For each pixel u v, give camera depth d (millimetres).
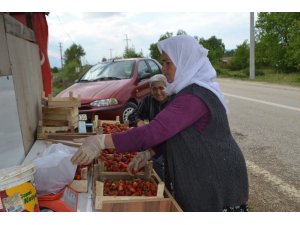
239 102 11961
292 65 30656
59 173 2047
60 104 4070
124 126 4168
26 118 3488
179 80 1949
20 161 3133
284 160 5293
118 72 7039
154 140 1864
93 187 2426
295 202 3842
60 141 3465
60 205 1912
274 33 32438
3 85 2910
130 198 2170
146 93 7000
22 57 3641
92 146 1904
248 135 6980
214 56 49219
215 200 1934
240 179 1978
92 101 5945
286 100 12164
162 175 3170
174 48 1984
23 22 4430
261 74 32062
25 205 1613
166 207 2045
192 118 1860
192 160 1904
